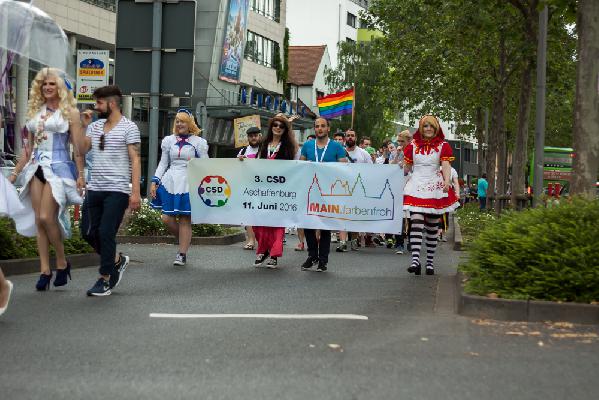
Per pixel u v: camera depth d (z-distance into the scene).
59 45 9.77
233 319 8.04
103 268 9.63
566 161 52.31
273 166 13.78
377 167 13.70
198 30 54.62
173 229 13.70
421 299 9.70
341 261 14.78
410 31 38.31
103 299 9.37
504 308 8.18
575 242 8.60
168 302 9.19
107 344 6.82
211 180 13.81
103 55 17.25
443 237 21.59
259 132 16.53
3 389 5.42
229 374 5.85
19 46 9.44
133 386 5.52
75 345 6.78
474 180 81.81
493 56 33.28
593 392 5.46
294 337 7.16
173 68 18.27
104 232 9.63
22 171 9.74
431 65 37.25
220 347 6.73
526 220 9.39
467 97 38.88
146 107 52.91
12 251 12.09
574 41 28.41
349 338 7.14
